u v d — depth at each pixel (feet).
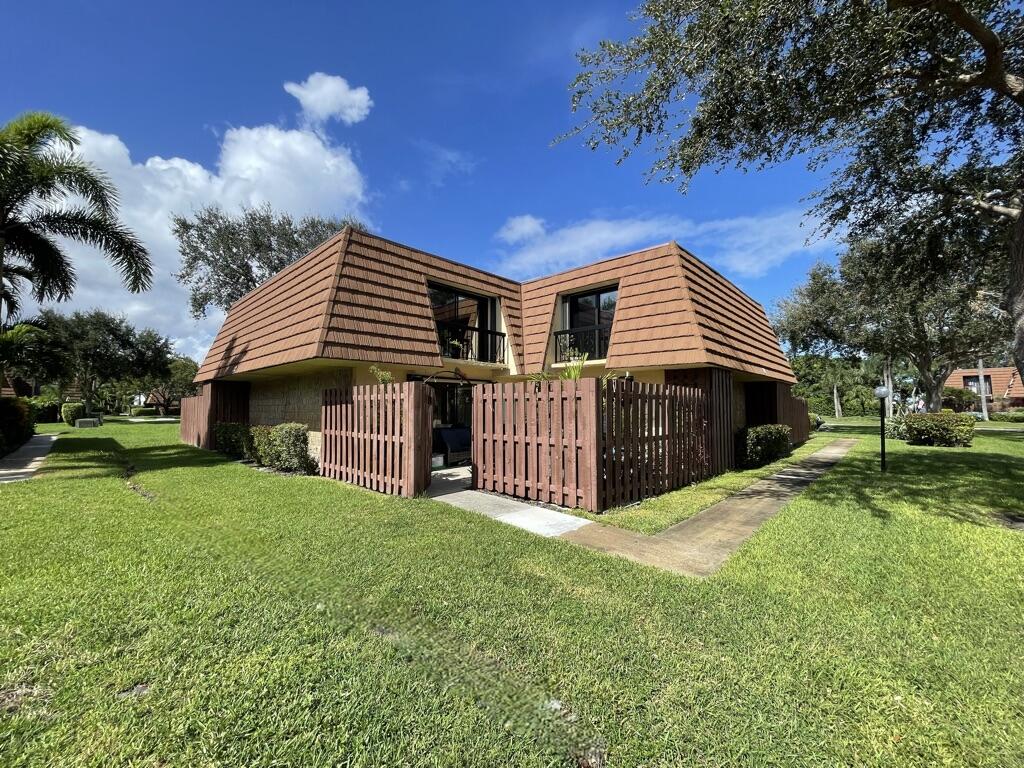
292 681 8.23
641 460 24.90
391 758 6.61
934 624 10.66
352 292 33.14
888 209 29.43
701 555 15.60
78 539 16.17
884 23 18.01
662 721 7.46
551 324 46.88
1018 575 13.46
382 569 13.69
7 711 7.37
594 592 12.33
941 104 25.31
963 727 7.41
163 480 29.12
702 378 34.14
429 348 36.70
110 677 8.25
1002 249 29.30
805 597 12.08
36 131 37.83
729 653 9.40
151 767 6.37
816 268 81.87
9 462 37.40
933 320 71.26
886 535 17.39
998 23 21.08
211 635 9.69
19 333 38.22
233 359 44.06
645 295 38.01
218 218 97.09
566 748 6.89
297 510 20.93
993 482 27.45
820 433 77.87
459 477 31.76
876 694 8.19
